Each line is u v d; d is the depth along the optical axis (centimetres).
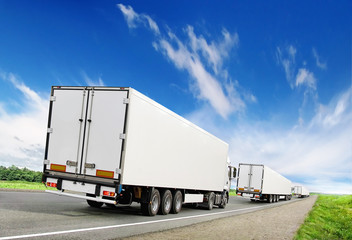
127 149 935
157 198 1159
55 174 998
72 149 984
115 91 960
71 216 933
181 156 1311
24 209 968
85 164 960
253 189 3234
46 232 650
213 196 1819
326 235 1230
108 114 957
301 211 2198
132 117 954
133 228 818
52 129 1020
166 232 796
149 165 1062
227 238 795
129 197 1045
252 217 1439
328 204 4141
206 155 1612
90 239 627
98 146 955
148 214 1123
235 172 2209
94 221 879
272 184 3638
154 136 1080
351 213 2964
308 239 973
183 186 1362
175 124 1240
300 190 7900
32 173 2867
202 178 1582
